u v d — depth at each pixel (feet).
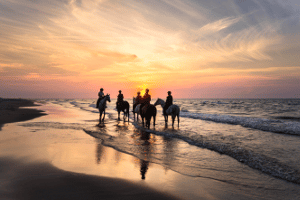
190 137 28.43
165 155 20.03
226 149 21.59
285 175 14.38
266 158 18.40
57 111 79.25
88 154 19.13
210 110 113.91
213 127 39.42
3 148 19.70
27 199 9.62
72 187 11.32
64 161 16.35
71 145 22.45
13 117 48.37
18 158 16.40
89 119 52.65
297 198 11.15
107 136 29.32
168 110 39.14
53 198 9.86
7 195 9.89
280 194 11.68
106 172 14.26
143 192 11.24
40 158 16.66
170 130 35.17
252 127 39.17
